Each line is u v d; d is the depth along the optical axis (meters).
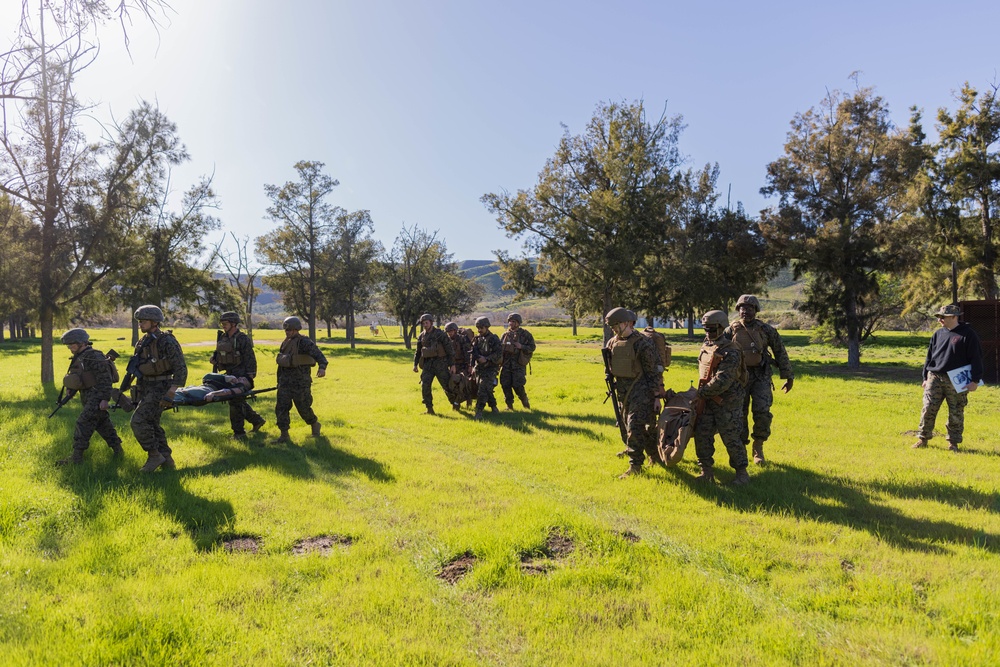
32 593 3.69
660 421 6.87
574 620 3.48
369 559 4.36
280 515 5.29
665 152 31.98
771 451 7.98
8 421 10.02
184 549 4.49
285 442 8.51
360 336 75.88
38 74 8.46
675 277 32.59
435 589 3.91
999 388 15.83
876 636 3.25
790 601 3.69
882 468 7.00
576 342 50.03
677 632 3.33
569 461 7.33
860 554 4.43
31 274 17.91
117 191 19.64
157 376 6.84
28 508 5.23
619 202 30.64
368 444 8.39
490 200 33.12
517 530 4.79
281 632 3.30
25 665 2.92
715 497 5.87
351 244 46.97
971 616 3.40
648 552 4.42
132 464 7.02
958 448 8.18
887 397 13.63
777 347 7.36
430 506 5.55
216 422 10.39
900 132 24.67
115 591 3.73
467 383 11.30
